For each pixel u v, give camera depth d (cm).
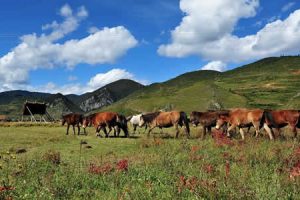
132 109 18862
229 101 17662
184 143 1850
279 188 877
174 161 1378
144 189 962
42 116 7038
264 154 1420
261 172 1128
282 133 2494
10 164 1344
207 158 1439
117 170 1201
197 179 1011
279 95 19012
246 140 1984
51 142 2545
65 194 955
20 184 1039
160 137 2783
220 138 1981
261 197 833
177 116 2712
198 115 2686
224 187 904
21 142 2531
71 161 1605
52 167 1333
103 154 1955
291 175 1007
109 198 907
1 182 1020
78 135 3219
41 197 912
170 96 19812
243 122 2370
